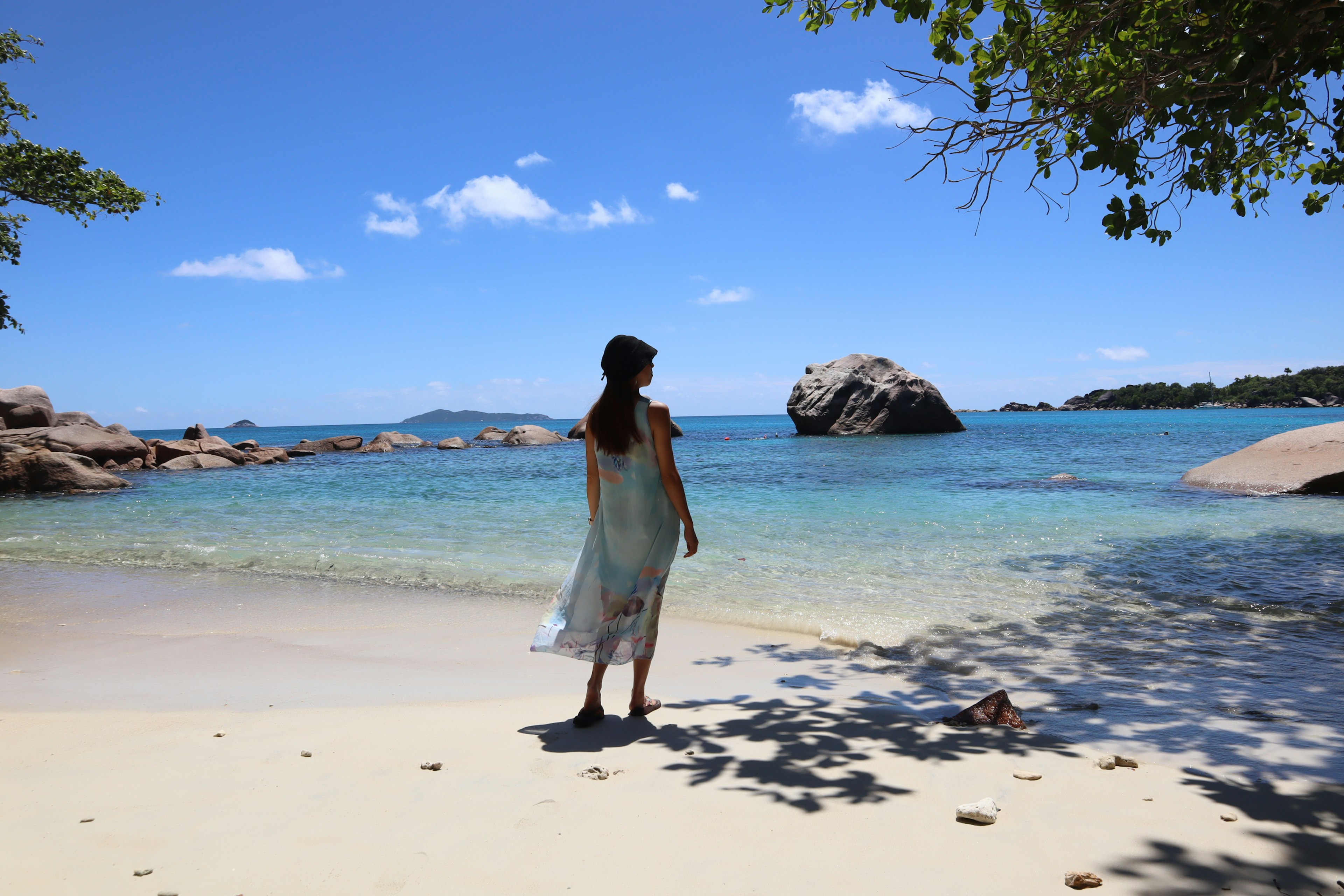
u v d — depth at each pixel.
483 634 5.54
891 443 36.25
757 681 4.26
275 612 6.22
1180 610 5.82
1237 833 2.20
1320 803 2.41
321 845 2.15
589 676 4.47
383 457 34.62
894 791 2.54
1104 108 3.91
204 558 8.64
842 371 44.25
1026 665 4.51
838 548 8.87
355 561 8.32
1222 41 4.06
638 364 3.36
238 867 2.02
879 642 5.14
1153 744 3.04
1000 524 10.48
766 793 2.53
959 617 5.80
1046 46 4.75
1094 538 9.16
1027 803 2.43
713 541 9.48
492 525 11.44
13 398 27.72
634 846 2.14
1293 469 13.24
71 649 5.14
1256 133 4.85
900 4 4.71
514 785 2.60
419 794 2.52
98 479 18.94
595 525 3.48
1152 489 14.29
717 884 1.92
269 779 2.66
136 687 4.17
